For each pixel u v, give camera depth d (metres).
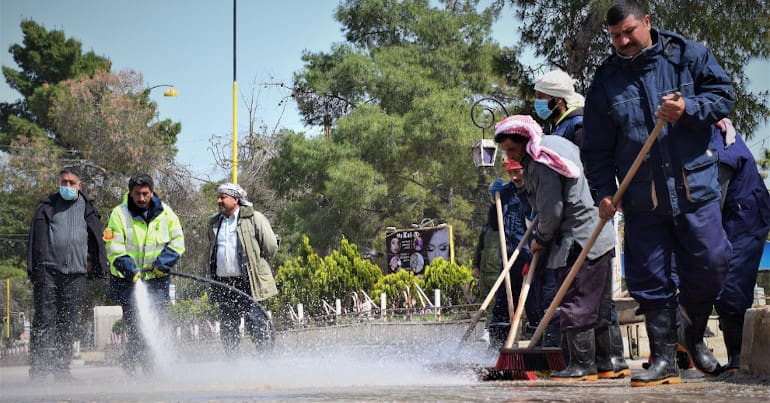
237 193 8.50
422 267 21.97
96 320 18.59
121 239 7.65
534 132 4.89
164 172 38.03
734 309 4.93
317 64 32.41
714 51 14.59
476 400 3.37
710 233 4.39
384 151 28.23
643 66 4.48
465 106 28.39
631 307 8.46
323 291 18.53
